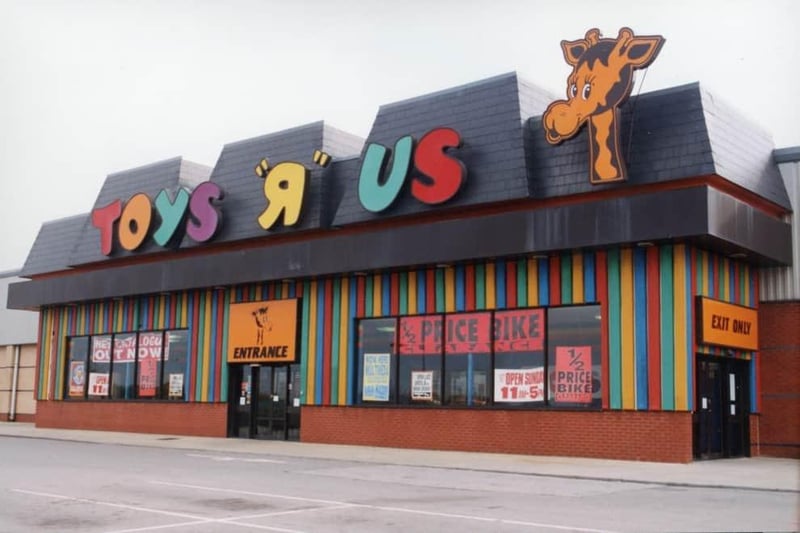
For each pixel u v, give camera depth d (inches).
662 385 775.1
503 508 497.0
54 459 805.9
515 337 872.9
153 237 1185.4
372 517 458.3
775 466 763.4
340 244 960.9
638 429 784.3
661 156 783.1
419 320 946.7
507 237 834.2
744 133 844.0
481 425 884.0
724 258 840.9
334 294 1016.9
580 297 828.0
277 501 520.1
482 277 896.9
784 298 888.3
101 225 1251.2
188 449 948.0
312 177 1023.6
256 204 1074.7
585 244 790.5
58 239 1385.3
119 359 1270.9
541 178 844.0
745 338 862.5
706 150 762.8
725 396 853.8
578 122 805.2
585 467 734.5
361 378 987.3
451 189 872.3
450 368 917.2
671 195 753.6
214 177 1141.7
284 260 1014.4
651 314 786.8
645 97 812.6
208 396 1131.9
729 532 414.6
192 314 1167.0
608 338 808.3
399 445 942.4
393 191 917.8
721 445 840.3
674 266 777.6
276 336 1061.1
